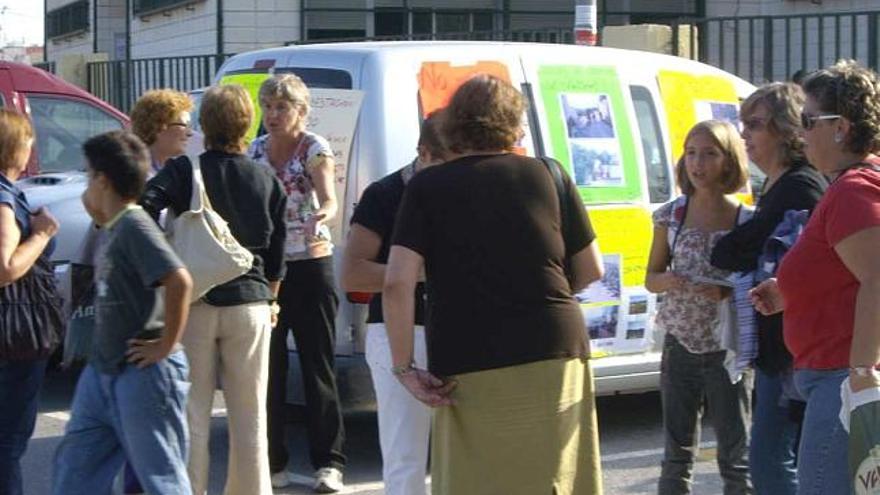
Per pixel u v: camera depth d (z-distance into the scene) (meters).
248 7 21.72
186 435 5.57
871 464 4.38
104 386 5.48
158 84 22.22
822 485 4.64
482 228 4.56
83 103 11.55
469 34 18.98
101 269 5.46
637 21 22.36
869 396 4.38
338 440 7.49
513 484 4.55
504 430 4.54
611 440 8.70
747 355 5.54
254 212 6.37
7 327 6.08
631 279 8.17
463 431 4.58
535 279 4.58
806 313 4.68
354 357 7.52
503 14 22.12
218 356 6.32
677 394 5.96
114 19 29.64
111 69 23.44
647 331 8.26
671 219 6.06
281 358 7.40
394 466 5.89
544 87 8.01
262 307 6.38
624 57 8.54
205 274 5.98
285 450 7.56
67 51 32.41
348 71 7.66
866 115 4.61
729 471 5.97
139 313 5.39
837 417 4.60
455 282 4.57
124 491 6.32
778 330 5.48
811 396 4.70
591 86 8.23
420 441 5.88
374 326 5.96
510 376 4.53
